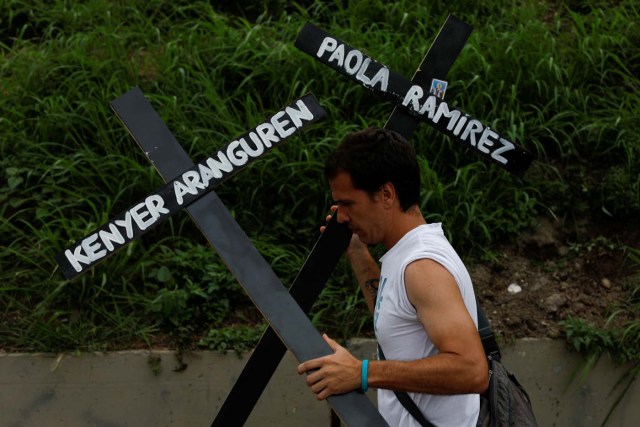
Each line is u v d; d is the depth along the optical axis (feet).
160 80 14.89
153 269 12.82
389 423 8.45
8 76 15.05
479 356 7.45
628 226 14.28
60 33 15.67
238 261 8.13
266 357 8.70
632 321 12.97
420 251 7.82
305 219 13.71
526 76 15.30
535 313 13.09
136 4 16.62
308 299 8.84
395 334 7.96
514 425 8.22
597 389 12.65
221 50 15.38
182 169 8.33
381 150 7.92
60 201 13.43
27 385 11.96
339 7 16.44
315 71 15.02
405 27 16.37
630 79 15.60
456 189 14.12
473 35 15.70
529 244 13.94
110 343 12.23
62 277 12.60
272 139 8.43
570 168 14.64
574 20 16.62
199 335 12.42
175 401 12.13
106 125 14.17
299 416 12.23
